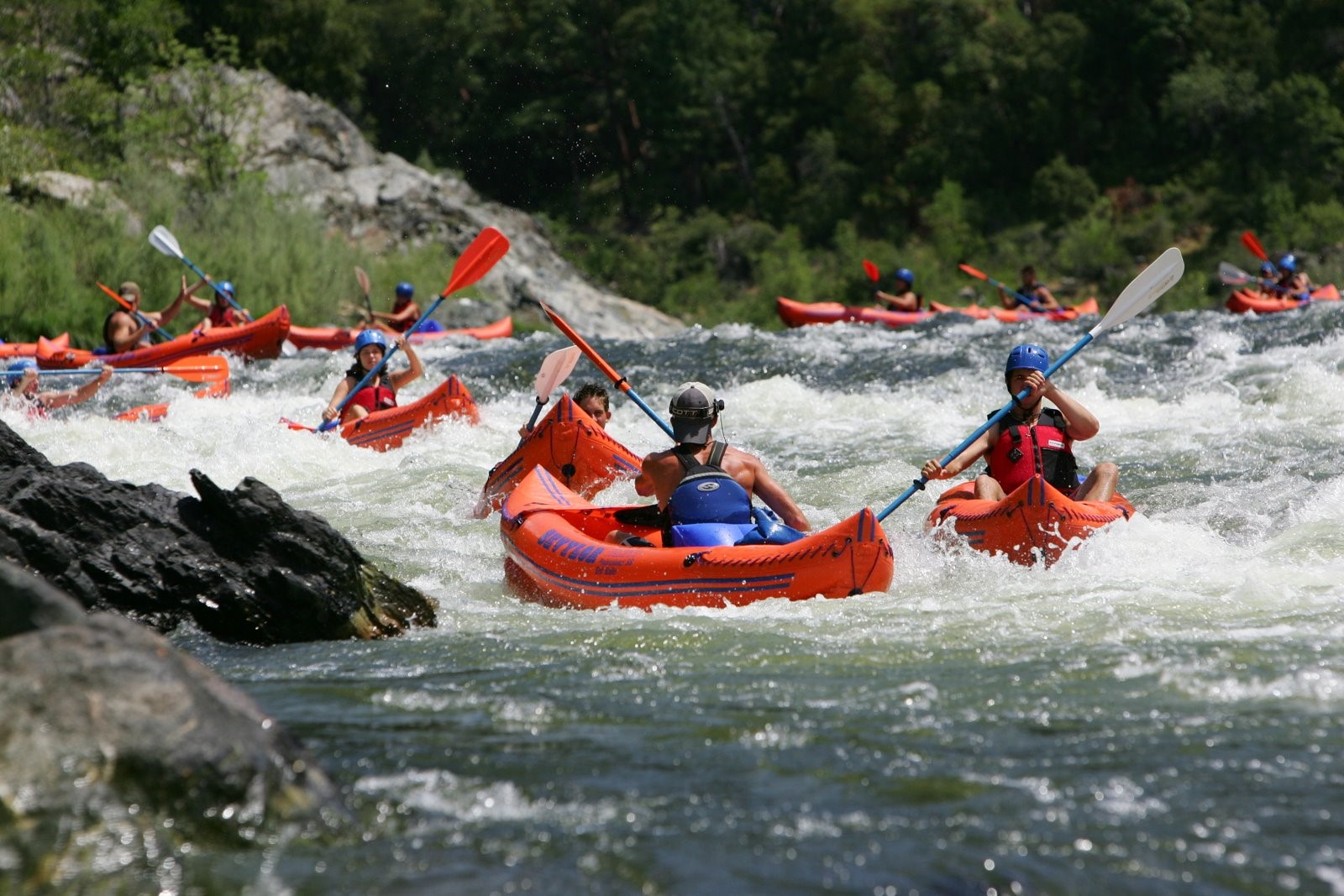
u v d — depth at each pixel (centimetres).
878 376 4709
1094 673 1419
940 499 2405
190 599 1723
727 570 1884
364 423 3566
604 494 2786
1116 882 903
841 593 1870
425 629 1806
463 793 1080
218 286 6494
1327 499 2466
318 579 1733
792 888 900
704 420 2073
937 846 965
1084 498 2323
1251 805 1029
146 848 918
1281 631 1572
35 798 916
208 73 9838
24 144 8494
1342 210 16938
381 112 19375
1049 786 1079
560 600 2019
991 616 1733
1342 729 1206
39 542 1675
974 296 8944
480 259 4022
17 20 9788
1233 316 5850
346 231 10644
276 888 891
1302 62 19850
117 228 7950
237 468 3212
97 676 982
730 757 1169
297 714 1322
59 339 5597
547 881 912
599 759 1165
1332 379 3716
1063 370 4600
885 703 1330
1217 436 3288
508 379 5212
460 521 2662
